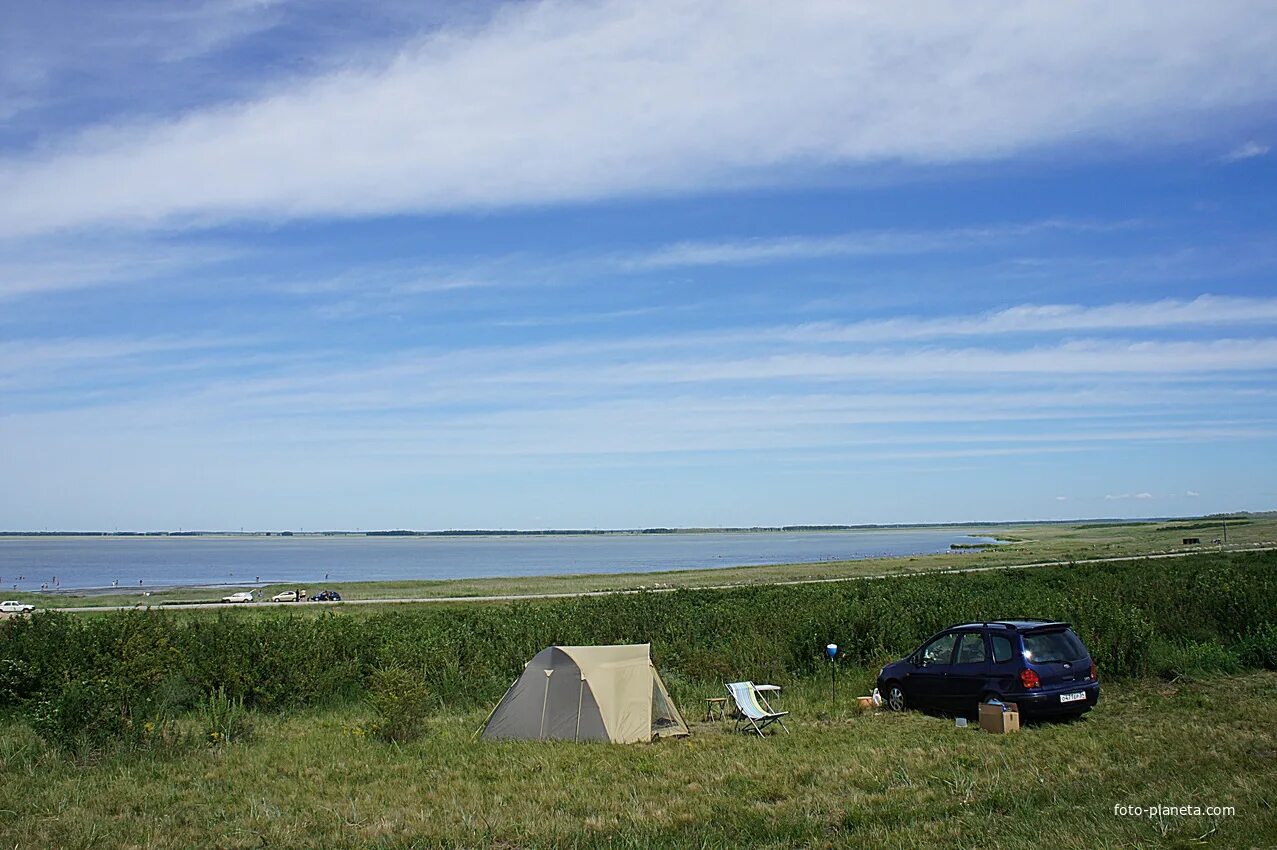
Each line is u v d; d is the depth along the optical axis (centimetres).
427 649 2206
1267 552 5591
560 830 930
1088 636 1877
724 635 2414
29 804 1073
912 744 1304
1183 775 1016
